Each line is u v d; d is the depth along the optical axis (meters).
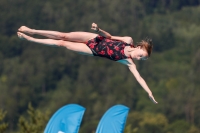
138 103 193.25
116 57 30.05
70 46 30.45
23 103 199.12
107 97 196.38
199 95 182.12
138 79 29.53
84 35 30.34
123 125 33.75
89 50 30.34
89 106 195.62
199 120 173.75
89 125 174.88
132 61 30.03
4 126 55.47
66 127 33.16
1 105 191.88
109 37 30.33
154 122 169.75
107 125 33.72
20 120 57.56
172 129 168.12
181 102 182.38
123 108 33.97
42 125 58.72
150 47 29.91
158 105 185.00
